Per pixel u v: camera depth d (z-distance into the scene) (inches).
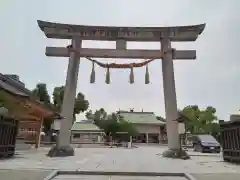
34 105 687.1
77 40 666.2
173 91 641.0
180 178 325.1
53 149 599.2
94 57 669.9
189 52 666.2
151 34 671.8
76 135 1998.0
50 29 664.4
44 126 1523.1
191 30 669.3
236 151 469.4
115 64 676.1
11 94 531.5
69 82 637.3
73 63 649.0
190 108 2092.8
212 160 546.6
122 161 499.5
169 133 625.0
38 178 290.5
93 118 2299.5
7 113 518.9
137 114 2399.1
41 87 1781.5
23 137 1093.8
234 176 319.9
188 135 1438.2
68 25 662.5
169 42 668.7
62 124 616.4
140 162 485.1
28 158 515.5
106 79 671.8
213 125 2049.7
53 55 668.7
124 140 2031.3
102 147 1310.3
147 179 313.9
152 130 2256.4
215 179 300.7
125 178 317.4
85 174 340.2
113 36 666.8
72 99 633.6
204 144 884.6
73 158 545.0
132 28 667.4
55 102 1820.9
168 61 654.5
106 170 353.1
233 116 529.7
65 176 325.4
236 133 472.7
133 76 671.8
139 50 666.2
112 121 2032.5
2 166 372.2
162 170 362.3
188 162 495.2
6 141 501.4
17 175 302.5
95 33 666.2
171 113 629.9
